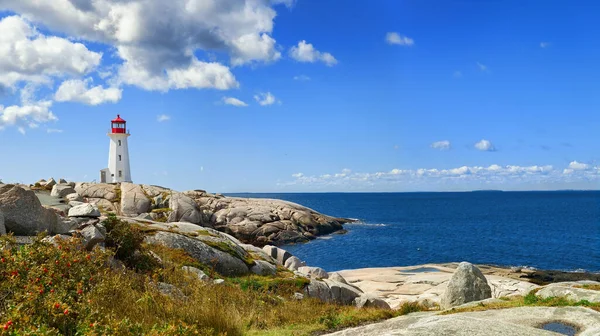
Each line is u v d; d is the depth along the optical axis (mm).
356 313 15703
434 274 34312
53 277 8977
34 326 6520
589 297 13602
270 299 16875
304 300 18578
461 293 18109
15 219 13719
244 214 62438
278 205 70250
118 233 15992
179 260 19047
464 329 7266
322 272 25812
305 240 63469
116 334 6926
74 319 7375
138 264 15664
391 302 25531
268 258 25969
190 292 13758
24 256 9422
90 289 9664
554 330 8344
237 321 10719
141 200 53406
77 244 12312
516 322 8969
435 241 65000
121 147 71875
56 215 15141
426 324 7824
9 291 8102
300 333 12383
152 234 21172
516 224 93750
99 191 54844
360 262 49156
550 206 179625
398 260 50188
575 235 72375
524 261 48500
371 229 81250
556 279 37281
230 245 23125
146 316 9555
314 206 185875
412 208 168000
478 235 72625
